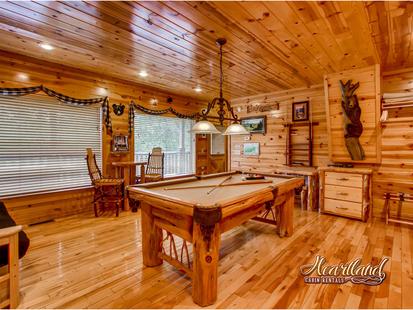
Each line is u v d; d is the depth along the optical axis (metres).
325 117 4.70
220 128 6.86
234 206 1.93
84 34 2.68
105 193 4.33
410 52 3.15
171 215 2.18
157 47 3.01
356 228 3.47
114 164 4.27
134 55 3.31
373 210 4.03
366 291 1.98
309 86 4.88
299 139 5.05
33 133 3.68
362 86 3.74
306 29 2.52
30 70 3.55
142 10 2.17
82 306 1.81
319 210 4.23
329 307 1.79
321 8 2.13
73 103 4.04
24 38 2.82
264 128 5.58
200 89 5.27
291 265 2.42
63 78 3.89
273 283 2.12
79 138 4.19
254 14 2.23
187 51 3.13
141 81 4.70
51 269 2.34
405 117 3.62
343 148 4.22
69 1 2.03
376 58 3.34
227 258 2.58
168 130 5.80
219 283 2.12
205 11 2.19
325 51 3.09
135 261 2.51
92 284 2.10
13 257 1.79
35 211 3.68
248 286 2.07
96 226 3.57
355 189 3.82
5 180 3.44
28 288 2.03
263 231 3.39
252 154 5.86
